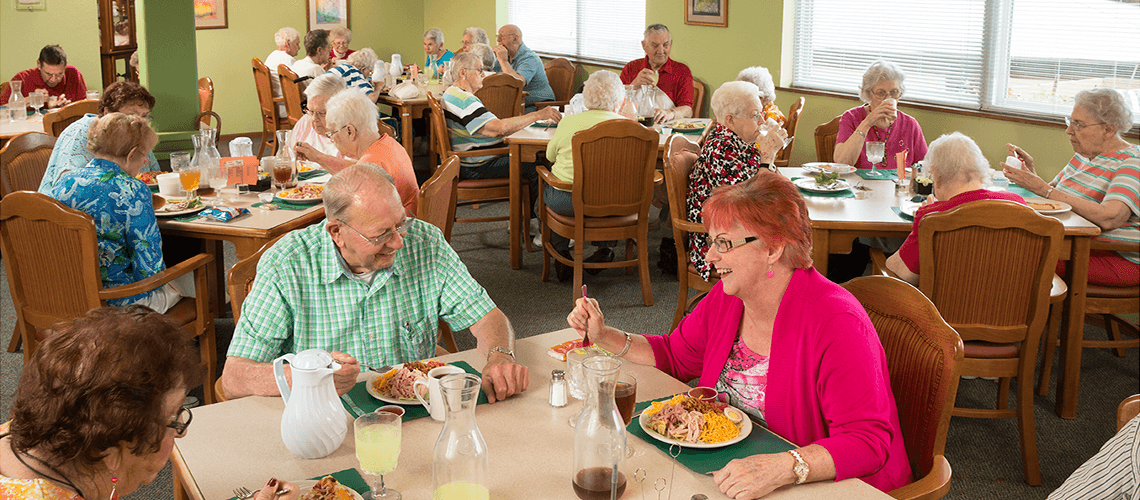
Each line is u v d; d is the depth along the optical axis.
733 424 1.53
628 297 4.26
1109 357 3.59
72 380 0.94
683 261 3.48
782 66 5.80
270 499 1.14
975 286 2.54
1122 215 3.04
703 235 3.40
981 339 2.58
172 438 1.06
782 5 5.69
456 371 1.60
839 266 3.84
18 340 3.48
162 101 5.36
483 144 4.89
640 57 7.17
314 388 1.40
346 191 1.82
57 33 7.27
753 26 5.93
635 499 1.29
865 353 1.55
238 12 8.32
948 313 2.59
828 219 3.01
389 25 9.34
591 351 1.76
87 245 2.57
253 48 8.49
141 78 5.29
